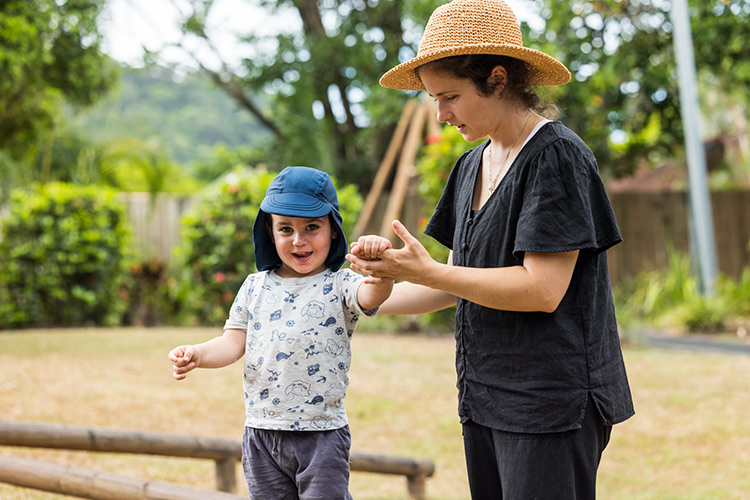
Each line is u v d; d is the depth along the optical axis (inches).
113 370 281.6
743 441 221.0
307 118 637.3
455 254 94.5
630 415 91.6
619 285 575.2
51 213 443.8
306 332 96.3
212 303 436.1
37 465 133.3
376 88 607.5
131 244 515.8
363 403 251.6
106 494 127.6
